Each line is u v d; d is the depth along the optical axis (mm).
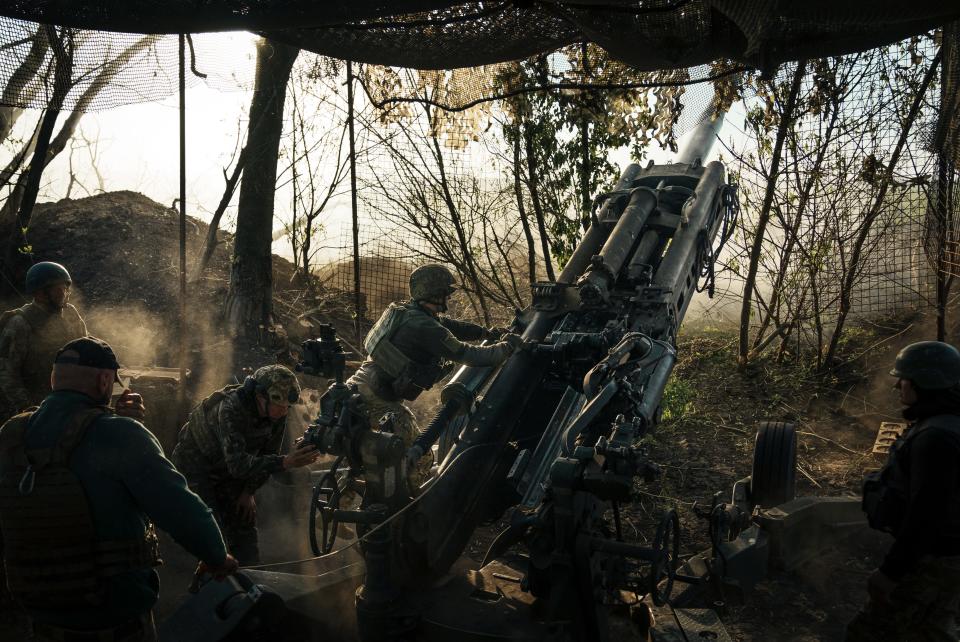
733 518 4602
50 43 3402
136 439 2551
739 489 5188
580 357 4566
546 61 6281
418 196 8320
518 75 5902
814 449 6742
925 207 6922
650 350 4359
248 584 3275
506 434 4383
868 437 6902
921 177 6605
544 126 7633
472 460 4113
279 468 3756
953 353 2996
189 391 6383
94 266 8328
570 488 3434
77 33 3445
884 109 6965
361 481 3873
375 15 3275
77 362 2607
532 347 4496
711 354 8695
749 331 9227
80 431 2504
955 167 5074
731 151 7781
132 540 2570
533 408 4746
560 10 3852
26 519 2473
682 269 5742
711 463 6512
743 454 6668
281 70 7316
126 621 2607
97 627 2547
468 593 3748
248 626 3236
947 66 4641
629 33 3918
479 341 5133
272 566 4012
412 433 4379
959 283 7977
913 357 3021
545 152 7777
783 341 8211
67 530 2467
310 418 5473
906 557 2906
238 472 3814
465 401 4125
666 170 6730
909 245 7363
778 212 7754
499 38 4180
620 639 3834
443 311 4266
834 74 6801
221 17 3262
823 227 7637
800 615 4332
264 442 4074
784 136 7145
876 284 7828
